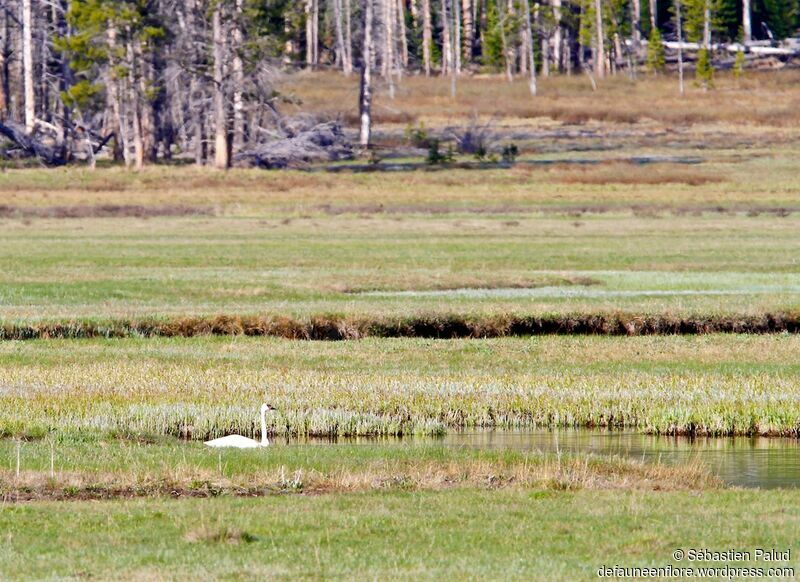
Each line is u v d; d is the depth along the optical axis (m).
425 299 114.69
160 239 173.88
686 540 42.00
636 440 66.75
